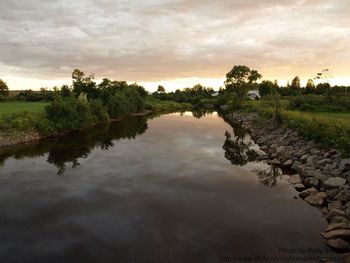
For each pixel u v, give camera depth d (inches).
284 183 698.2
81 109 1782.7
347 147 708.0
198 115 2970.0
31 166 872.3
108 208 557.0
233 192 641.0
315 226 476.4
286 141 1050.1
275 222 493.7
